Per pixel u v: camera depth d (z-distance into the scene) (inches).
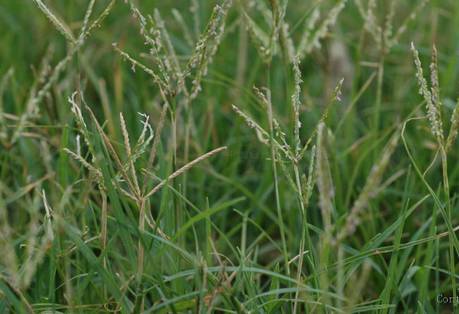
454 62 41.2
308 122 42.6
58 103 39.4
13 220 38.3
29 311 31.6
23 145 38.7
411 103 42.5
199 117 42.8
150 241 32.7
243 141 42.4
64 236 35.0
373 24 38.7
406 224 38.0
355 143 39.4
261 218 39.4
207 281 32.7
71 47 33.2
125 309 32.1
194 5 39.7
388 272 33.3
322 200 29.9
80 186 37.4
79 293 33.0
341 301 32.3
